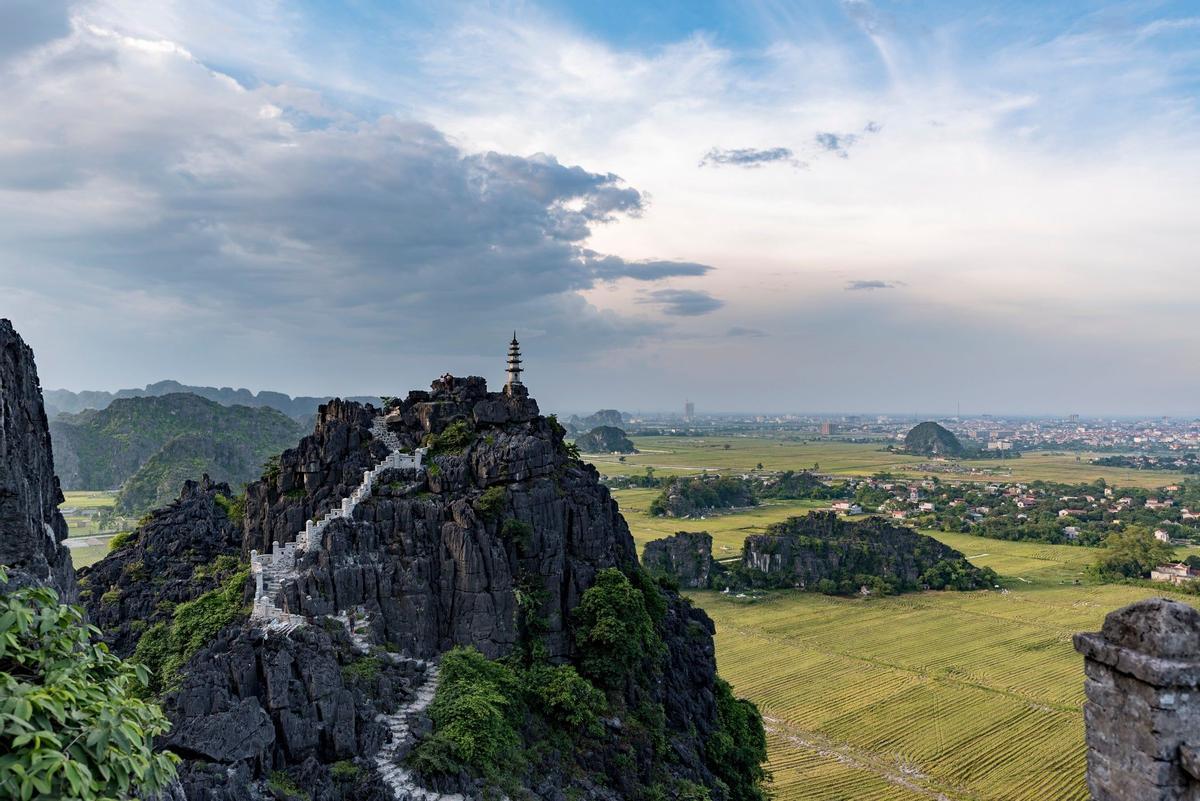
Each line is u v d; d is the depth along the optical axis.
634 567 91.12
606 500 95.69
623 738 72.31
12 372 41.00
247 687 54.25
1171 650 18.81
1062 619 187.25
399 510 78.88
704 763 82.56
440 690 65.75
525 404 94.81
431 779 55.56
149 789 21.86
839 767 108.88
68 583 42.91
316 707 55.50
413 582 74.25
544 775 64.25
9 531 35.03
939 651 162.50
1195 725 18.66
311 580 71.56
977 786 102.50
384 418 94.44
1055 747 113.88
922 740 117.56
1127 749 19.50
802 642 170.00
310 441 89.62
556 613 78.44
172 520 101.81
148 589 89.00
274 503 89.19
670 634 92.62
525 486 82.50
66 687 21.06
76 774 18.50
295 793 49.72
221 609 73.69
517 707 68.88
